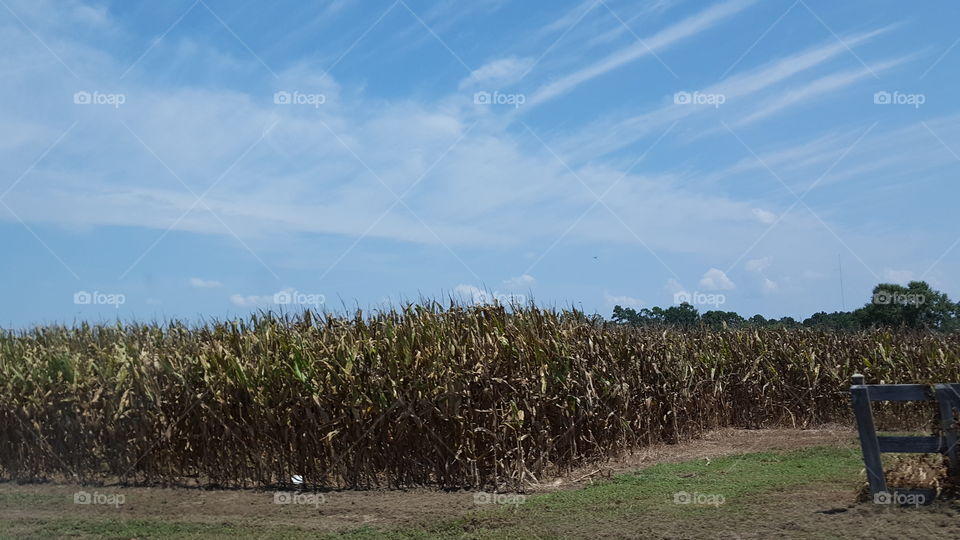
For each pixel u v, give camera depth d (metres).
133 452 12.92
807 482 10.26
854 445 13.89
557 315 13.96
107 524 9.69
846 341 19.30
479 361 11.76
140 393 12.76
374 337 12.60
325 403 12.05
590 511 9.29
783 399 18.42
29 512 10.61
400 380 11.84
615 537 8.03
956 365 17.75
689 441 15.34
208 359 12.83
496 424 11.54
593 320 14.54
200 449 12.66
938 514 7.88
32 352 14.73
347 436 11.98
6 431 13.72
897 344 19.33
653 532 8.07
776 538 7.49
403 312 12.89
